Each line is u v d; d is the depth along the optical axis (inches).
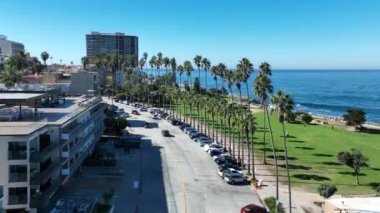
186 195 2716.5
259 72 3267.7
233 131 4549.7
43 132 2367.1
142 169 3363.7
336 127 6382.9
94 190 2736.2
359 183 3139.8
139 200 2578.7
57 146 2513.5
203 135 4884.4
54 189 2413.9
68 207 2272.4
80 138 3157.0
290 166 3666.3
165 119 6378.0
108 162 3432.6
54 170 2436.0
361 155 3196.4
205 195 2731.3
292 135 5462.6
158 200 2593.5
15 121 2578.7
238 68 4298.7
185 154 3991.1
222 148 4131.4
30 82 6481.3
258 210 2297.0
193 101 5777.6
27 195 2081.7
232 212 2415.1
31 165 2137.1
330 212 2180.1
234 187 2945.4
